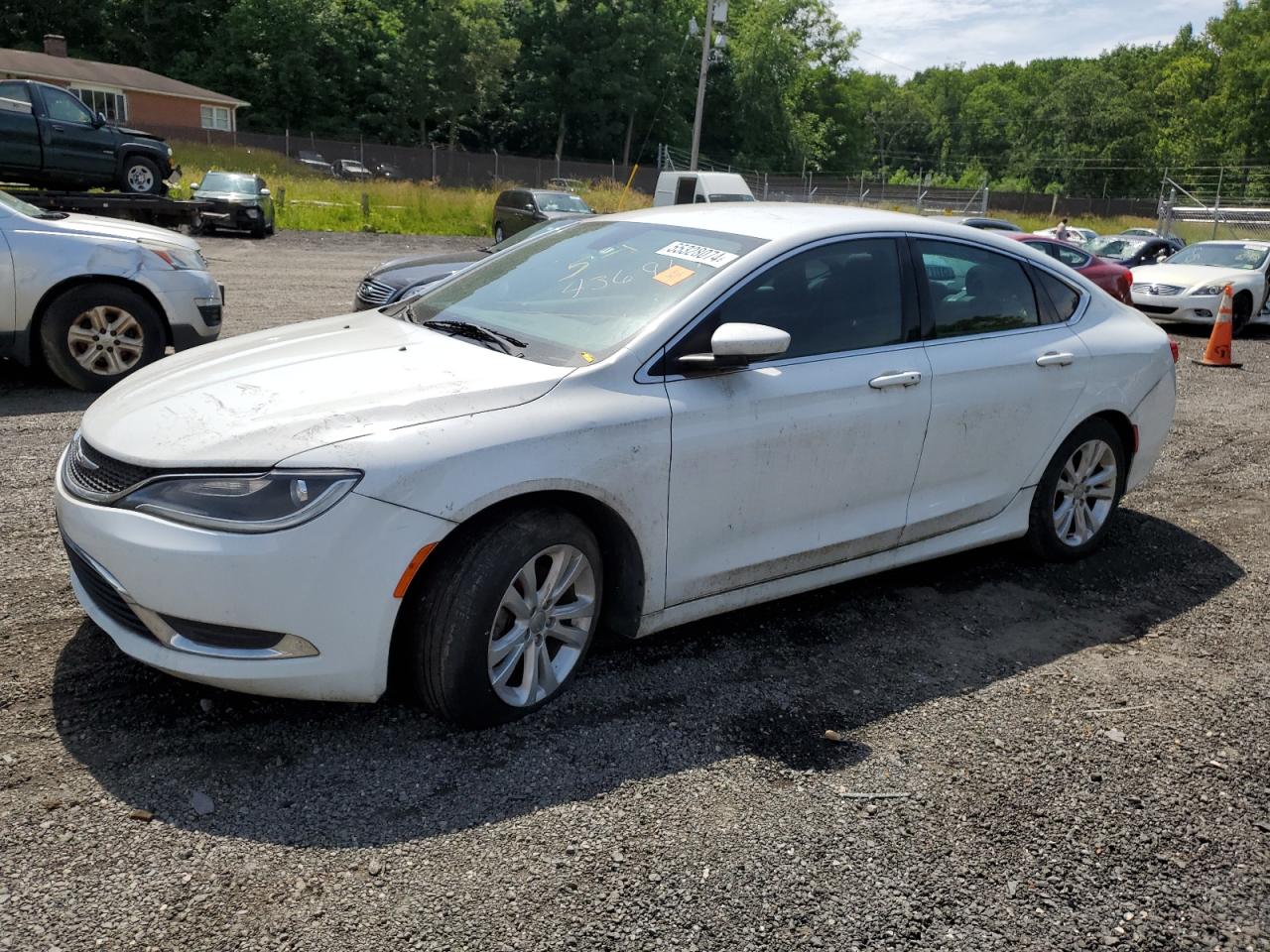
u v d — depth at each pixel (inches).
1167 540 210.8
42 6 2383.1
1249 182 2871.6
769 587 147.6
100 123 607.8
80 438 125.5
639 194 1513.3
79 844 97.7
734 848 103.7
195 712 122.1
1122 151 3233.3
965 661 150.5
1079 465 189.3
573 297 146.4
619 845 102.7
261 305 470.6
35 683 126.0
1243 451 294.4
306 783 109.7
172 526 107.3
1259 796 119.0
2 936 85.6
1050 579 185.5
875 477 153.8
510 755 117.6
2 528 175.5
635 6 2805.1
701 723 127.6
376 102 2623.0
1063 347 178.9
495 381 123.9
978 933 94.2
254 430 112.4
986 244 174.9
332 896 92.9
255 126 2460.6
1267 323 589.6
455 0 2568.9
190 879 94.0
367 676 112.3
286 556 105.7
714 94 2903.5
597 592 129.5
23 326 266.4
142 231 296.4
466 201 1267.2
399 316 158.6
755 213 161.9
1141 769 123.4
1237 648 160.2
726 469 135.4
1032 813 113.0
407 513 109.3
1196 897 101.0
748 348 126.9
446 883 95.7
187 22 2504.9
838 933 92.8
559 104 2842.0
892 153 4471.0
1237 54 2903.5
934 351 160.2
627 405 126.6
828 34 2967.5
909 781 117.8
